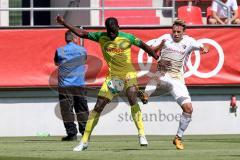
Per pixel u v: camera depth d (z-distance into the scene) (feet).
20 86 173.88
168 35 131.75
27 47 174.09
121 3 201.77
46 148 131.54
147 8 179.42
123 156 109.81
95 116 121.49
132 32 173.37
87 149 126.62
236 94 176.24
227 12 184.65
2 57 173.99
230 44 175.01
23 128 174.70
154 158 105.91
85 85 164.66
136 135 173.37
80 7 196.54
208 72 174.81
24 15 212.84
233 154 113.09
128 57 121.08
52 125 175.11
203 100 176.14
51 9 176.96
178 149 125.90
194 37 174.60
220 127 176.55
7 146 137.80
